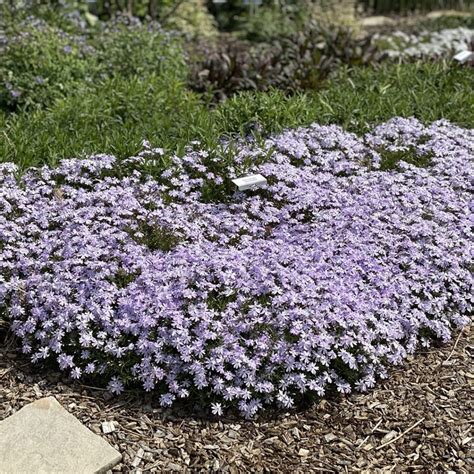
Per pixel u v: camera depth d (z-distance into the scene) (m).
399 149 2.62
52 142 2.57
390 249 2.20
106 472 1.69
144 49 3.41
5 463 1.67
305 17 4.96
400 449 1.76
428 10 5.95
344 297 1.97
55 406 1.81
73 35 3.58
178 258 2.05
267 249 2.14
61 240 2.10
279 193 2.38
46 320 1.94
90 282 1.98
